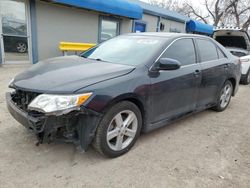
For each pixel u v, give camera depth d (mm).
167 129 4152
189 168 3014
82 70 3105
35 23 8922
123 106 3018
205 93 4504
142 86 3166
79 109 2621
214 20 30812
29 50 9039
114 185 2615
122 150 3172
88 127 2754
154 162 3090
